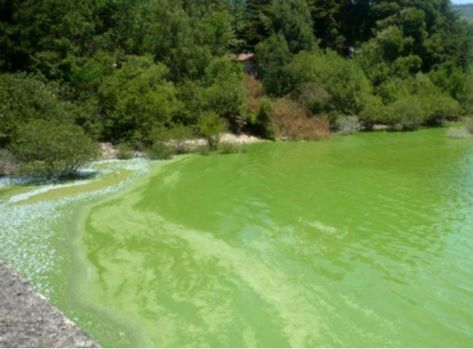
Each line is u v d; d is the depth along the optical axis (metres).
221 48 56.03
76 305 15.06
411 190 29.30
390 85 62.09
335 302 15.50
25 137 28.92
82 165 33.28
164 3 50.53
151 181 30.27
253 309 14.98
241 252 19.44
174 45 49.59
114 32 50.53
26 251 18.86
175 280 16.89
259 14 66.75
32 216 22.89
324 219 23.67
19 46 40.69
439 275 17.53
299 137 49.12
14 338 10.71
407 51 71.94
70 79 41.47
